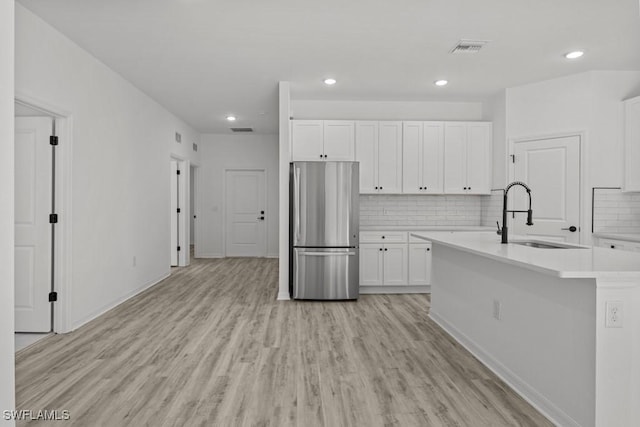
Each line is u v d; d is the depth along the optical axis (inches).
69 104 139.6
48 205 138.9
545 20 126.0
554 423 82.9
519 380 97.3
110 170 170.7
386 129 211.6
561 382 82.7
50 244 139.3
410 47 146.6
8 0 64.2
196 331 141.9
